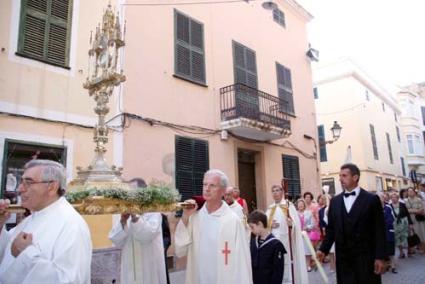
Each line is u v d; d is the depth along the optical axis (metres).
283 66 14.51
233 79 11.85
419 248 11.17
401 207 10.32
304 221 9.04
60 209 2.42
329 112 23.75
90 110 7.76
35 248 2.17
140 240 3.48
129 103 8.63
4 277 2.18
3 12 6.88
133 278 3.54
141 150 8.66
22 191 2.42
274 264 3.91
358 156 22.17
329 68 23.98
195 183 9.82
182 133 9.78
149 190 2.96
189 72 10.37
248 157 12.34
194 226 3.43
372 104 25.52
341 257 4.19
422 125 37.06
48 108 7.16
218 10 11.92
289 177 13.45
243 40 12.73
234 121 10.73
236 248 3.15
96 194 2.75
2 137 6.49
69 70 7.58
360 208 4.15
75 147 7.41
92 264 6.11
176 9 10.41
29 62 7.05
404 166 30.45
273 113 12.75
